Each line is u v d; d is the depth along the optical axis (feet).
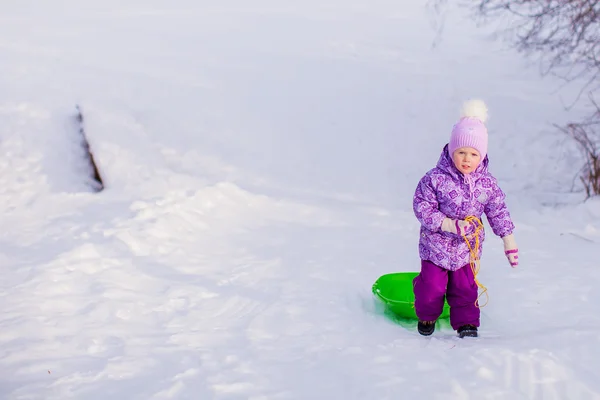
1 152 26.96
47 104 32.71
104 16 62.75
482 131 12.88
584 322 14.08
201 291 15.62
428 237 13.52
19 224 20.81
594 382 10.90
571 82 41.11
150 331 13.64
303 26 56.65
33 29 54.54
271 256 18.58
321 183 29.14
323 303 15.20
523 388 10.77
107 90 37.42
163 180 24.99
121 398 10.87
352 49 48.96
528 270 17.67
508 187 29.19
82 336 13.14
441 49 49.03
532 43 30.40
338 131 35.47
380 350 12.46
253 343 13.08
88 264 16.52
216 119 35.35
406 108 38.32
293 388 11.14
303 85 41.14
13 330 13.21
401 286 15.85
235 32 54.29
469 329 13.41
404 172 31.40
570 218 23.20
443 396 10.57
